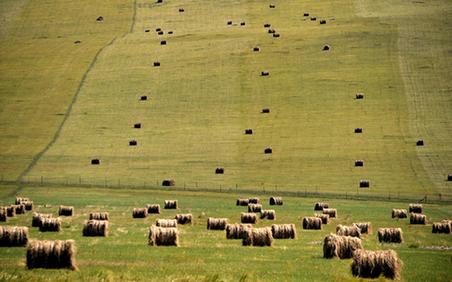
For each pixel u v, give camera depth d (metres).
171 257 54.84
